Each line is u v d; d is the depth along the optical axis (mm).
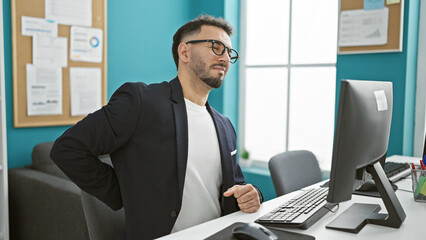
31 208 2357
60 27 2848
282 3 3498
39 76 2773
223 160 1453
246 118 3832
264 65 3639
